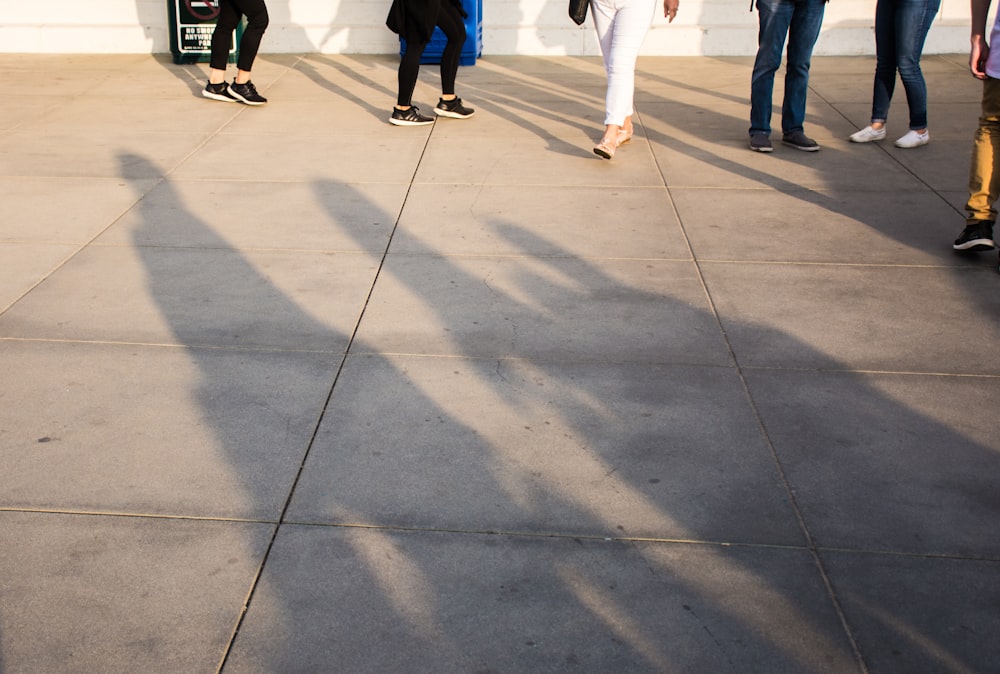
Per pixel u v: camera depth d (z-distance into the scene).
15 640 2.60
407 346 4.16
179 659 2.55
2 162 6.62
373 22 10.39
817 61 10.20
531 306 4.55
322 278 4.84
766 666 2.54
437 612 2.71
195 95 8.57
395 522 3.07
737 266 5.05
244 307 4.52
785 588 2.81
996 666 2.56
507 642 2.61
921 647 2.61
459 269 4.96
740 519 3.10
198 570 2.86
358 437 3.51
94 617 2.69
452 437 3.51
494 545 2.97
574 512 3.13
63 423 3.58
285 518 3.09
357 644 2.60
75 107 8.12
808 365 4.05
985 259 5.14
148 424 3.58
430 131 7.53
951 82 9.11
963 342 4.25
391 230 5.48
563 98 8.65
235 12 8.08
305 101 8.41
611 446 3.47
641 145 7.23
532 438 3.52
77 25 10.32
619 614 2.71
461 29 7.61
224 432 3.54
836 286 4.81
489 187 6.23
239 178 6.35
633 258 5.14
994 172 5.00
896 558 2.94
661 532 3.04
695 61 10.21
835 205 5.96
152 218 5.64
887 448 3.48
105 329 4.30
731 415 3.68
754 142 7.05
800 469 3.36
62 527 3.03
